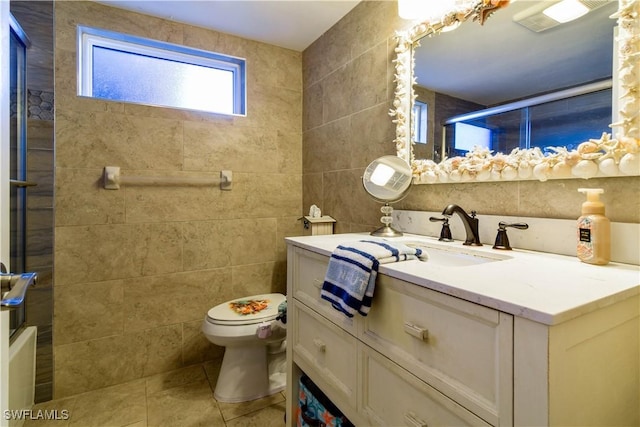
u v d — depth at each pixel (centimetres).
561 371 49
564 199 92
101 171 167
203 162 192
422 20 131
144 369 179
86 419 146
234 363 162
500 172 104
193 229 190
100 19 166
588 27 87
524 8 101
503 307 52
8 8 62
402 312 74
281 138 216
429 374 67
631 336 61
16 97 144
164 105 186
